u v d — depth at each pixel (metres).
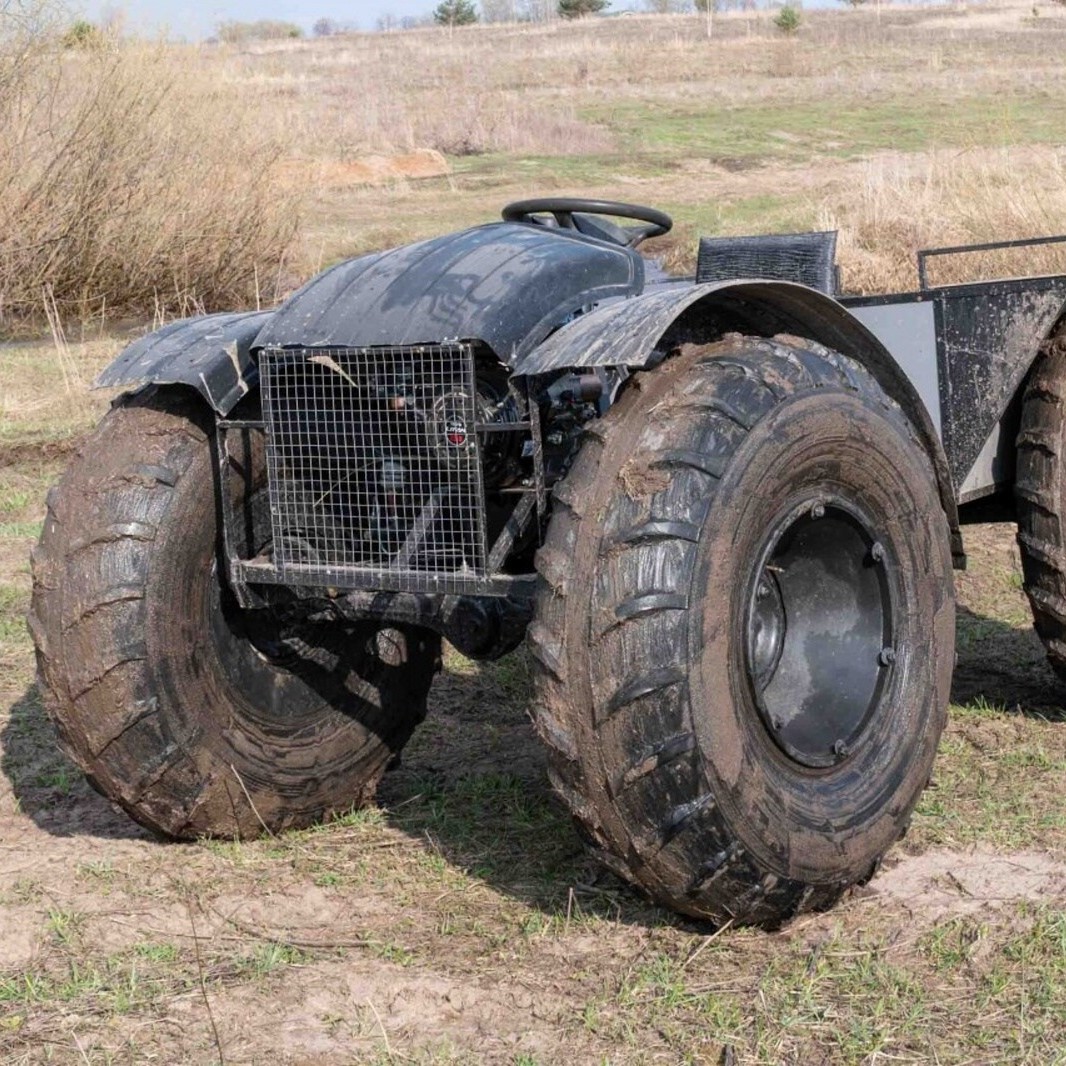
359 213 18.69
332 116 25.78
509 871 3.61
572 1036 2.83
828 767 3.29
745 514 3.05
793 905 3.17
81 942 3.28
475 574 3.29
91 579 3.58
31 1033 2.89
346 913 3.42
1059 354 4.36
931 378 4.21
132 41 14.49
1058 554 4.32
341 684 4.00
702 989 2.97
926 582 3.53
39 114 13.80
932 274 10.96
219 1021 2.92
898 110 29.58
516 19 71.75
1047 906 3.28
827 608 3.51
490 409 3.38
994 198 11.85
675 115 30.86
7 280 13.44
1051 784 4.04
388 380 3.38
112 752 3.61
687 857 3.01
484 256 3.51
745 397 3.12
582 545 2.98
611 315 3.10
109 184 13.72
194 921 3.36
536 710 3.01
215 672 3.73
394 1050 2.79
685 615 2.94
